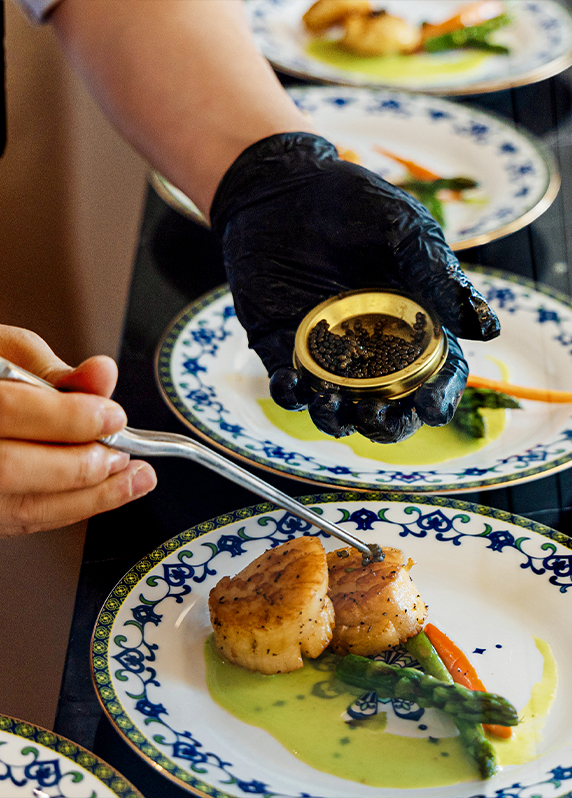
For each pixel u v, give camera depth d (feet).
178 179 2.93
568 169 2.74
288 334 2.47
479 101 3.67
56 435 2.05
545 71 3.41
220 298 2.99
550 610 2.21
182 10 3.00
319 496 2.44
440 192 3.22
